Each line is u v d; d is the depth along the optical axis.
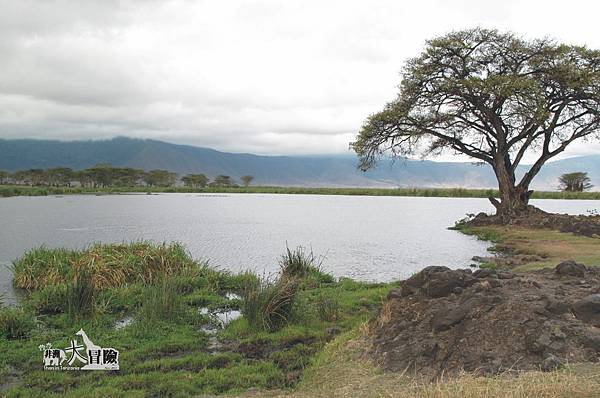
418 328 8.47
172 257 16.31
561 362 6.57
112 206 60.28
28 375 8.16
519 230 27.83
